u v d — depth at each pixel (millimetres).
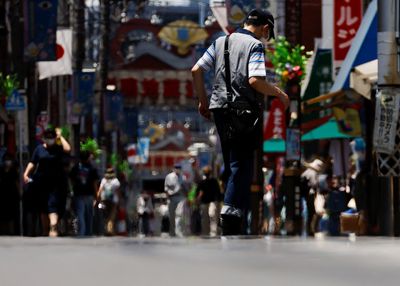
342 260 7375
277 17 55906
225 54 15031
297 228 43688
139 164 137000
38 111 69562
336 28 48000
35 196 32969
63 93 80875
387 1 26594
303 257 7574
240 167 14883
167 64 106625
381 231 26672
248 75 14875
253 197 45750
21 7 49812
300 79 47250
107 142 88938
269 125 58562
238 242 9555
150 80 106375
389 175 26734
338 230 39719
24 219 39281
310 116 51875
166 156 166125
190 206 74625
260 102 15180
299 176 44219
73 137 73125
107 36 82062
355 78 37906
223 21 63281
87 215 40781
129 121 120562
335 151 53312
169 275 6211
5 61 58062
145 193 74188
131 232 74500
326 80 52125
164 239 10266
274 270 6586
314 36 67000
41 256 7812
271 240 9844
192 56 105812
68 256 7742
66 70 62594
